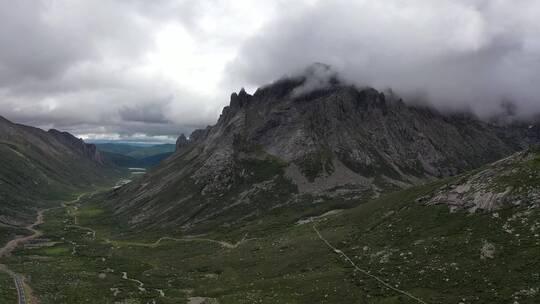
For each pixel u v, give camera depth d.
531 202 137.12
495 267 117.00
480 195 152.62
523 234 126.06
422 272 127.38
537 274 107.69
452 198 164.00
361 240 171.75
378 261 146.12
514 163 159.75
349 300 121.19
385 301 115.62
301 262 168.50
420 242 146.62
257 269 174.38
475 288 111.31
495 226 136.12
